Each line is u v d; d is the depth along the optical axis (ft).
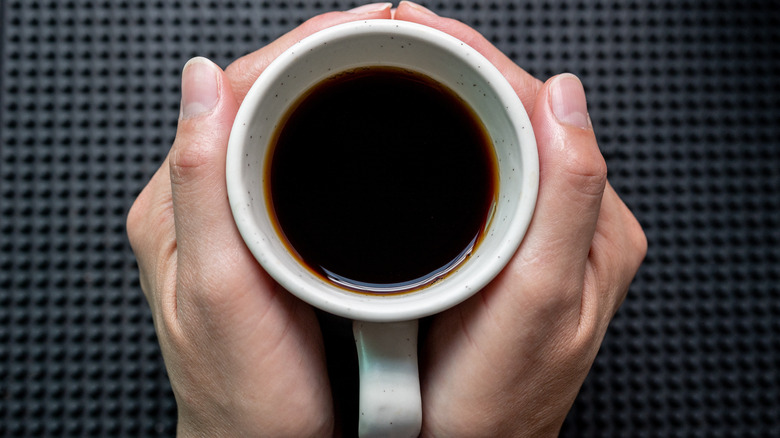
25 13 1.47
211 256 0.99
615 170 1.48
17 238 1.43
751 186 1.48
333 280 1.03
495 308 1.00
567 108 1.00
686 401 1.44
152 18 1.47
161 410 1.42
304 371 1.04
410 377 0.97
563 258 1.00
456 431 1.05
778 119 1.49
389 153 1.06
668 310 1.46
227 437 1.07
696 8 1.51
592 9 1.49
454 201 1.04
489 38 1.48
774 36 1.51
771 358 1.45
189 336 1.03
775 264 1.47
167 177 1.17
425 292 0.97
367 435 0.98
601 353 1.45
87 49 1.46
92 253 1.44
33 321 1.42
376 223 1.05
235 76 1.13
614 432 1.43
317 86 1.02
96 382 1.42
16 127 1.45
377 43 0.99
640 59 1.49
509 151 0.97
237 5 1.47
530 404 1.05
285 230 1.03
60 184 1.44
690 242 1.47
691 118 1.49
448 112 1.04
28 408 1.41
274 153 1.03
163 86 1.46
